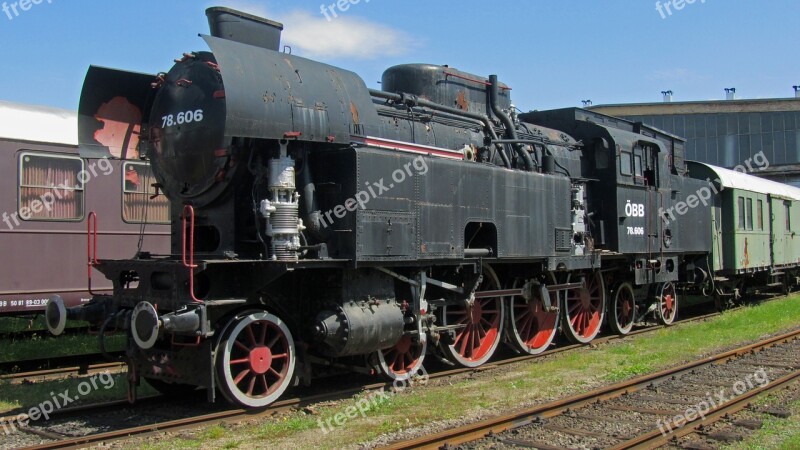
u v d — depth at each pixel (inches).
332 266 290.2
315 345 304.7
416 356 351.3
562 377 354.0
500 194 375.9
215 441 241.9
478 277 365.4
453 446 231.1
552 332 442.3
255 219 293.6
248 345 291.4
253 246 305.6
